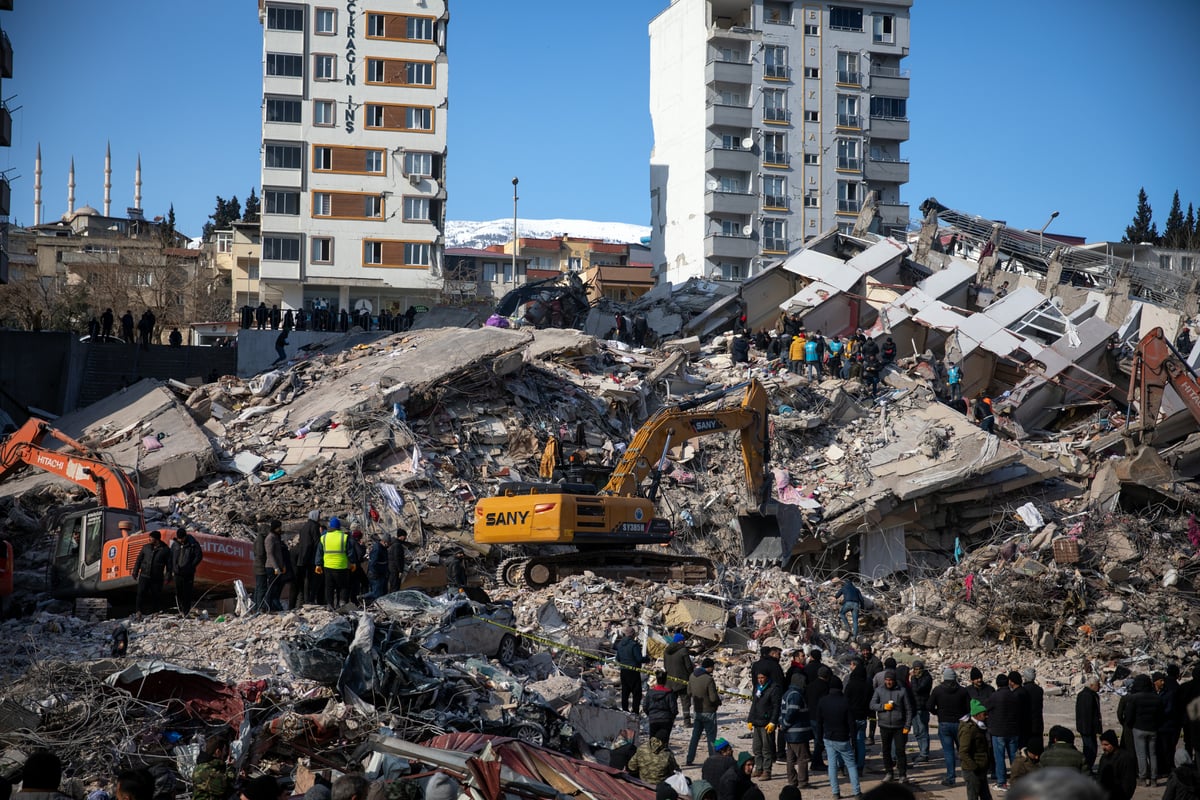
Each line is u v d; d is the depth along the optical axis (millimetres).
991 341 46875
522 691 15680
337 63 72938
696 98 82500
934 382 43469
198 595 23656
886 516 33969
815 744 16656
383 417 33219
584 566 27594
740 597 27594
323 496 30250
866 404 39656
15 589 25500
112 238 91250
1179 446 35031
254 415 35062
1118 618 26578
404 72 73812
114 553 22766
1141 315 52438
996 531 34062
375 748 11617
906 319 49344
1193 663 24594
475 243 178750
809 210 82438
